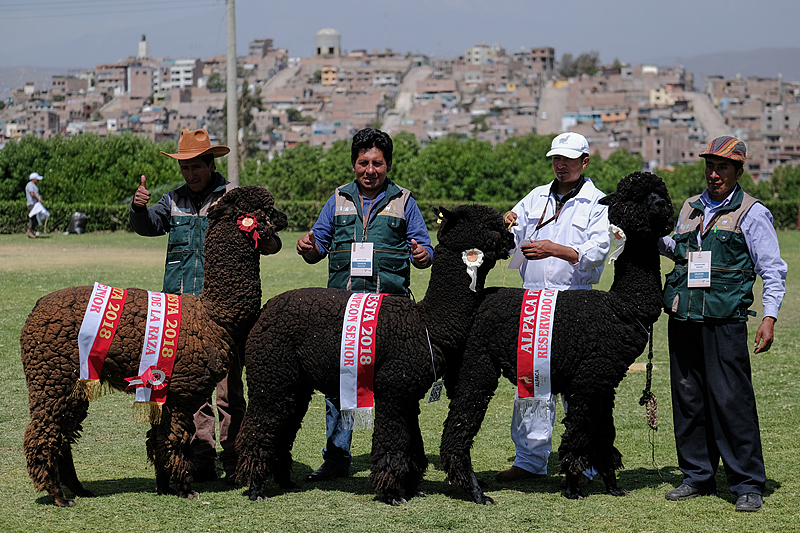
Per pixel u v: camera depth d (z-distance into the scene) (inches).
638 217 204.2
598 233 228.8
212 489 223.8
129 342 201.0
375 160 234.1
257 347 209.6
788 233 1448.1
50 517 195.2
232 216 213.9
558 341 205.5
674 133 6870.1
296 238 1205.1
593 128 6948.8
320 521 195.9
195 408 209.9
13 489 214.8
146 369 201.6
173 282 236.7
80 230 1214.3
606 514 202.4
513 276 738.2
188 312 209.0
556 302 209.2
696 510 205.5
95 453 251.8
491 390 211.9
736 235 211.6
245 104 4658.0
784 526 194.1
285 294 214.5
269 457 211.8
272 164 1651.1
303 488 225.0
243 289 212.5
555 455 265.3
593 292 213.6
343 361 204.1
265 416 210.5
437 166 1756.9
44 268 729.6
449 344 206.7
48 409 199.0
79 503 205.6
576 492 215.9
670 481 231.1
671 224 205.9
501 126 7662.4
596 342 205.3
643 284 209.2
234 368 234.2
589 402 207.9
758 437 211.8
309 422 296.4
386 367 204.2
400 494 211.5
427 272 749.9
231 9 999.0
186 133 235.6
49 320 198.7
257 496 212.7
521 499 215.2
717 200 218.2
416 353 204.2
